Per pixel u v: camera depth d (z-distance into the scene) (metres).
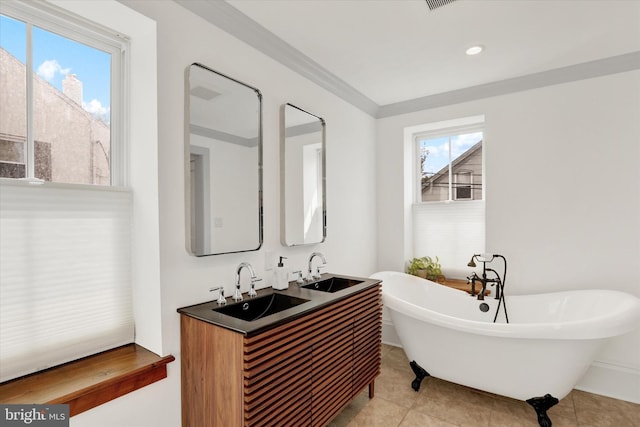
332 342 1.78
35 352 1.32
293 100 2.33
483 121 3.09
